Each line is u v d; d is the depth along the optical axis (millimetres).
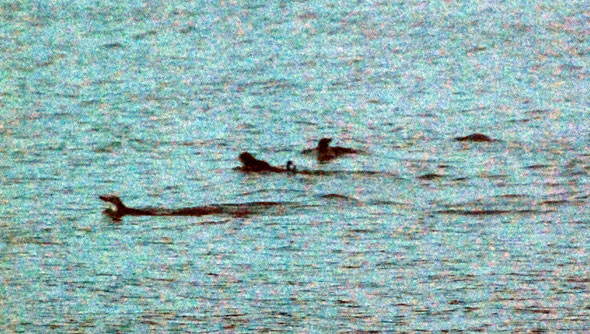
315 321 66812
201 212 86938
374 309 68312
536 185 93812
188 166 102625
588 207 87125
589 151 106125
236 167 100812
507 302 69062
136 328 66000
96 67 166250
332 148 107188
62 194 93188
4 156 107312
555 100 135500
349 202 89500
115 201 87125
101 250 78688
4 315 67938
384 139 114562
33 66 167625
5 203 90500
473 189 92875
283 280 72938
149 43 189500
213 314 67812
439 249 78188
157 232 82188
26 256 77625
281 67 164500
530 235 80688
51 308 68938
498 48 181250
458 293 70562
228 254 77625
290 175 97875
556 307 68312
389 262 75875
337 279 73000
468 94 140750
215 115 128625
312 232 81938
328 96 140375
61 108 133625
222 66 166125
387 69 162000
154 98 139625
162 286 72125
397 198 90438
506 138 113312
